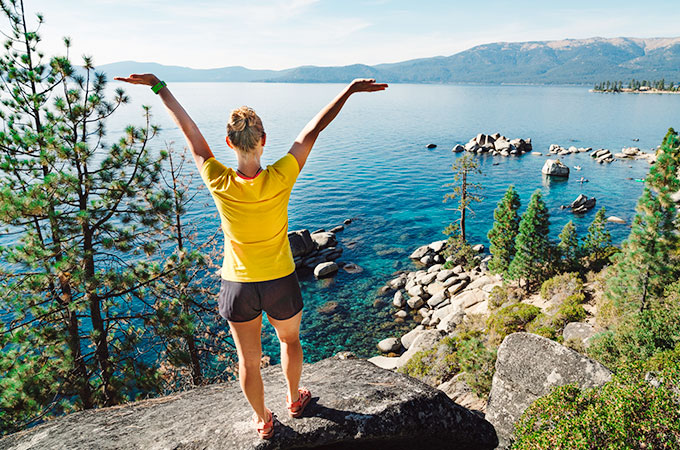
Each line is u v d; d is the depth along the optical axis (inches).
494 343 820.6
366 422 141.6
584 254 1304.1
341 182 3503.9
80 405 542.6
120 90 538.9
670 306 697.6
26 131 496.4
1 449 149.3
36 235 529.7
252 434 133.3
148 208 571.5
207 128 7500.0
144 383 567.2
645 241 788.0
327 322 1362.0
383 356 1144.2
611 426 196.1
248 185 90.9
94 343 542.0
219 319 708.7
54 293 529.0
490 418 326.0
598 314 839.7
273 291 103.7
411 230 2258.9
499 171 3705.7
